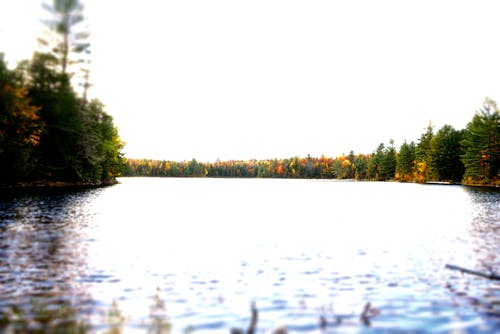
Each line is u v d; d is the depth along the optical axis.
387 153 159.50
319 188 87.31
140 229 19.91
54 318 7.48
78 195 40.25
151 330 6.93
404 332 7.16
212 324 7.46
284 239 17.88
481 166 90.81
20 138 41.59
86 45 53.12
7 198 32.78
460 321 7.75
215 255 14.16
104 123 70.81
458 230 20.98
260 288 10.08
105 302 8.61
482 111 89.56
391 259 13.80
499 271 12.16
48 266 11.66
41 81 48.31
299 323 7.58
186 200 42.97
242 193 62.28
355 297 9.40
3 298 8.64
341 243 16.94
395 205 38.22
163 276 11.09
